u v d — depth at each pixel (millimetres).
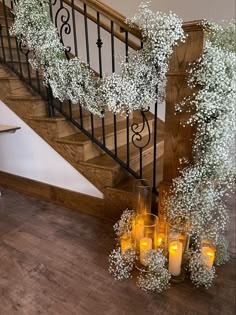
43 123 2182
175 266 1439
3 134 2512
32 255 1658
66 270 1529
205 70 1303
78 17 3180
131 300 1327
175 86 1463
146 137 2691
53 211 2209
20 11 1788
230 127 1333
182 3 2707
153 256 1441
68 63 1745
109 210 2025
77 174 2146
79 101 1816
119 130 2373
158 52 1400
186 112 1466
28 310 1271
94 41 3146
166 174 1652
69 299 1334
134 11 2895
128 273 1496
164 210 1652
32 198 2453
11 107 2328
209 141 1384
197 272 1409
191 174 1438
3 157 2617
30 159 2412
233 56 1265
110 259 1613
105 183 1989
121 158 2115
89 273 1504
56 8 3121
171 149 1585
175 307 1285
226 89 1280
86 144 2041
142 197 1702
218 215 1713
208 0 2586
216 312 1255
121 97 1532
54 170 2277
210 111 1310
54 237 1845
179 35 1352
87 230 1929
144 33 1430
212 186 1454
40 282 1441
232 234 1860
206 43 1294
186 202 1471
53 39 1783
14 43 2707
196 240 1560
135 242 1620
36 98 2207
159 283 1380
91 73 1770
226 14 2545
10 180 2633
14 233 1891
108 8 1586
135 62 1492
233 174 1440
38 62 1918
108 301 1322
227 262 1590
